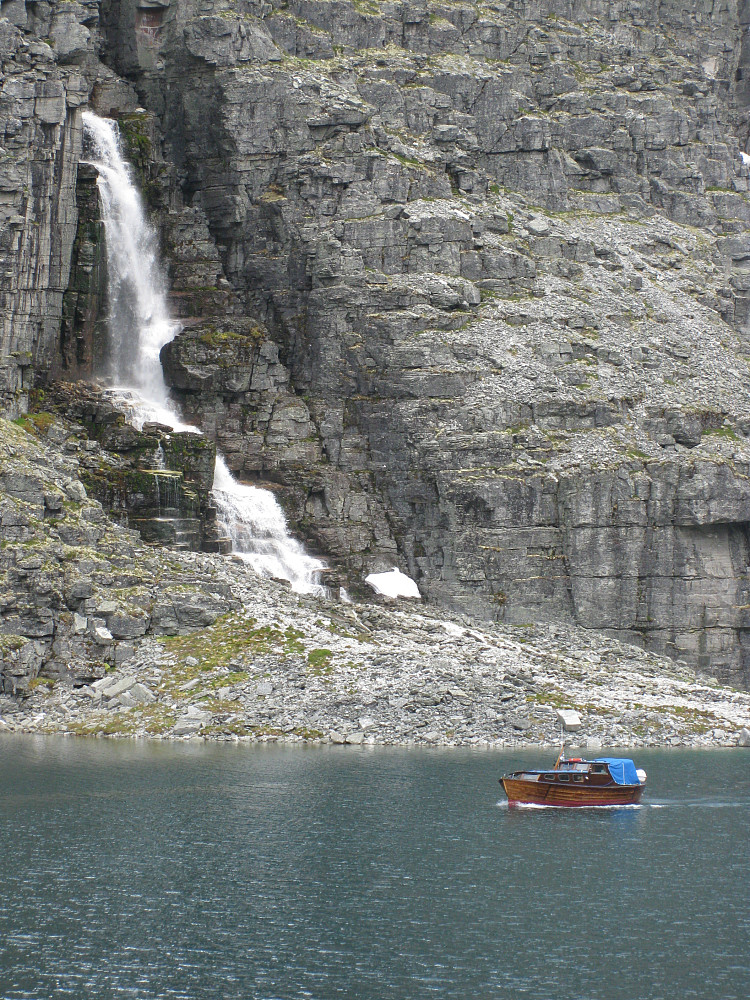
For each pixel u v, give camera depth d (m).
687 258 197.25
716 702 145.50
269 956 78.19
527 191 194.75
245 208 176.62
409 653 136.38
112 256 167.75
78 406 156.62
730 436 171.75
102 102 175.38
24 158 157.00
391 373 167.12
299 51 188.25
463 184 185.88
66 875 88.94
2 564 134.00
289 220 174.25
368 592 159.88
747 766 123.62
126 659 134.38
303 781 110.75
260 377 168.75
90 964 76.62
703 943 81.12
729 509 164.50
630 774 109.69
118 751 119.81
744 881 91.25
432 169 182.75
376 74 189.00
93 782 109.38
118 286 168.12
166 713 127.69
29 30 163.12
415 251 174.50
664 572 163.88
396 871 91.38
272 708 128.12
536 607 160.88
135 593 137.62
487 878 90.88
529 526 161.62
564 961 78.44
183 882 88.25
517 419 165.88
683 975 76.94
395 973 76.56
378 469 166.88
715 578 166.00
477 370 166.62
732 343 187.75
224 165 177.62
